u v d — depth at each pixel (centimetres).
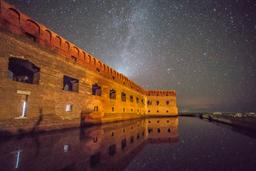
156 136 1105
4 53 936
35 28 1172
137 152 661
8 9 977
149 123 2336
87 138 970
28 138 909
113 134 1175
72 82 1661
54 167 462
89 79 1819
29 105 1082
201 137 1051
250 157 584
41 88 1182
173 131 1387
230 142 874
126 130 1452
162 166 486
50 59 1279
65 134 1105
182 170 452
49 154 596
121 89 2805
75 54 1606
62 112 1384
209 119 3366
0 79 907
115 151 674
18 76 1313
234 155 610
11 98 970
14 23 1009
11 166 458
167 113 4741
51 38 1306
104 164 502
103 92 2139
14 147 685
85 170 446
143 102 4431
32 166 463
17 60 1120
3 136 907
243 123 1573
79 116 1608
